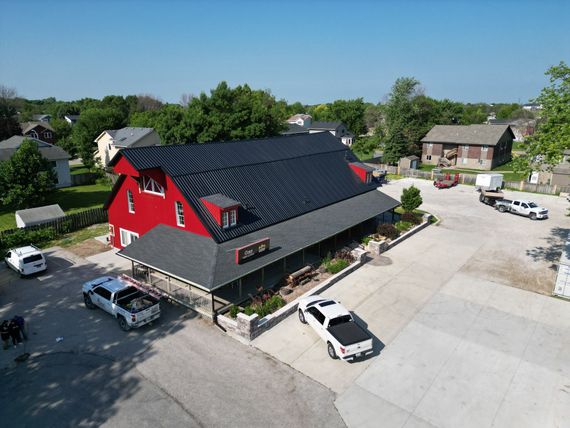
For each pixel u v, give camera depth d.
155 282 24.27
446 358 17.42
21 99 188.75
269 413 14.24
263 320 19.47
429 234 34.47
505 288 24.16
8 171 39.59
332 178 34.56
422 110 81.25
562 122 23.31
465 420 14.02
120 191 28.73
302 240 25.23
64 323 20.27
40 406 14.63
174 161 25.52
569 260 23.72
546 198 47.91
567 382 15.98
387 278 25.42
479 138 69.56
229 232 23.61
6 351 17.98
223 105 51.44
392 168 66.44
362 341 16.59
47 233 33.00
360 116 129.12
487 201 44.94
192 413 14.23
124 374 16.33
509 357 17.55
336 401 14.84
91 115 79.56
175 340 18.70
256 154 31.30
